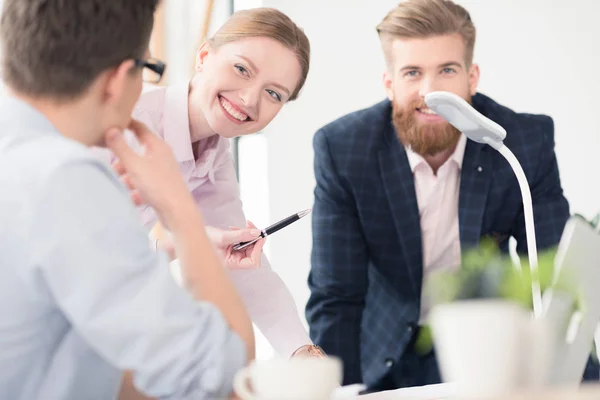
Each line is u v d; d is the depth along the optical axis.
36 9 1.05
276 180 3.69
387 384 2.31
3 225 0.97
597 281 1.05
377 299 2.38
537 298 1.11
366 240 2.35
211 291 1.10
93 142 1.12
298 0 3.66
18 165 0.99
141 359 0.97
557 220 2.35
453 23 2.23
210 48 1.87
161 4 1.16
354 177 2.31
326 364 0.93
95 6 1.05
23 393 1.06
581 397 0.84
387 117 2.38
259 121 1.87
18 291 0.99
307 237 3.66
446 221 2.35
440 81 2.24
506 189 2.32
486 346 0.93
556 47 3.47
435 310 0.98
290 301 1.88
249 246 1.82
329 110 3.67
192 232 1.12
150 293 0.97
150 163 1.13
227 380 1.00
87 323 0.96
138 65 1.11
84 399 1.09
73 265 0.95
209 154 1.94
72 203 0.96
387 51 2.30
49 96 1.06
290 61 1.84
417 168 2.33
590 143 3.45
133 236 0.99
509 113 2.39
